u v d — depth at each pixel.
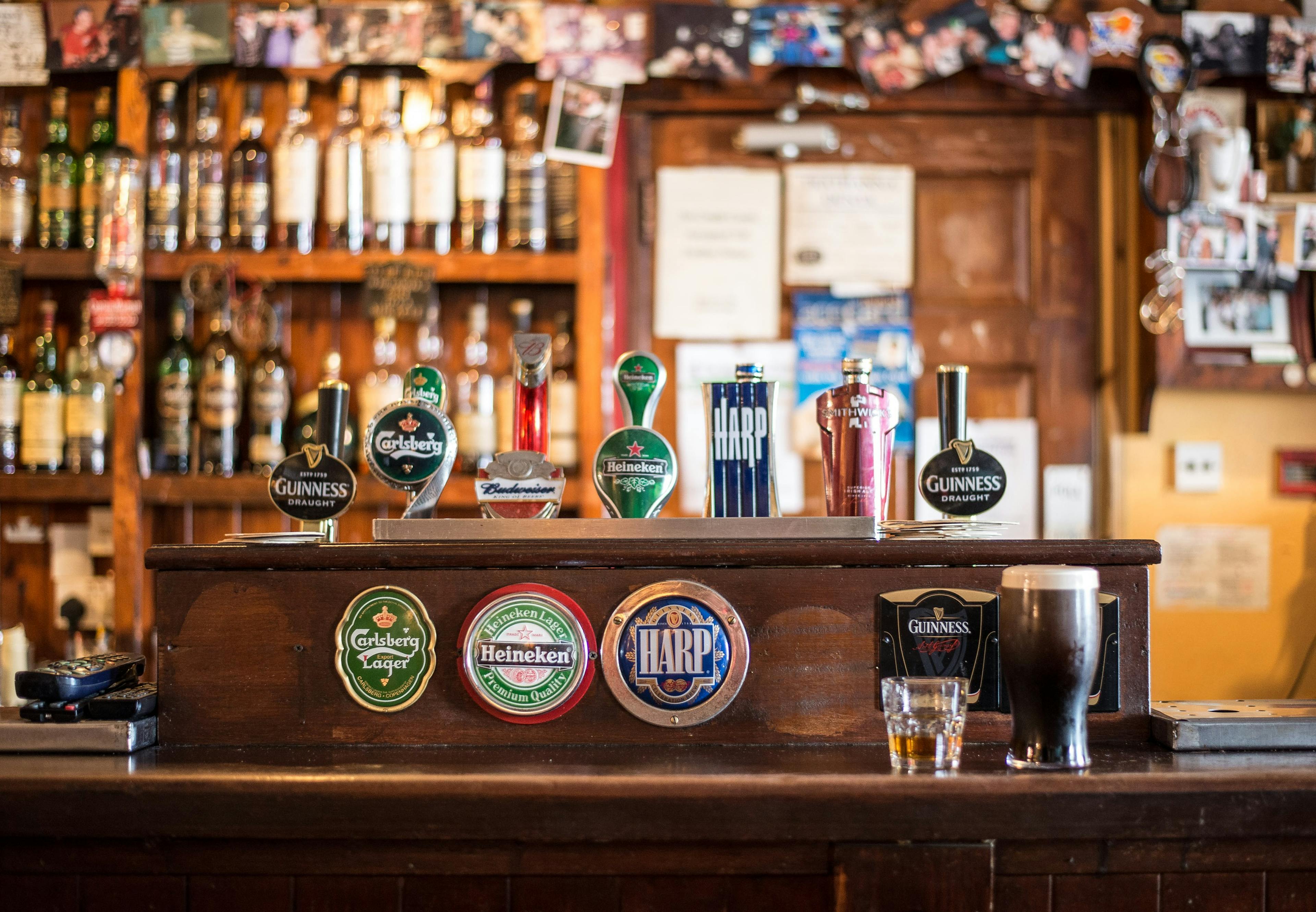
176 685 1.20
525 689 1.18
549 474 1.27
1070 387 2.64
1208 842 1.07
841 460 1.28
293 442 2.45
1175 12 2.46
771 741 1.18
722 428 1.28
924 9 2.43
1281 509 2.63
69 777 1.05
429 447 1.31
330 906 1.07
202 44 2.39
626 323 2.63
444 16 2.38
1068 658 1.05
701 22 2.41
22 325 2.51
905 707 1.08
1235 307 2.53
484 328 2.46
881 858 1.04
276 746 1.18
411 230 2.41
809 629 1.19
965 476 1.31
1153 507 2.63
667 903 1.06
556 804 1.03
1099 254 2.64
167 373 2.39
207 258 2.36
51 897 1.07
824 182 2.63
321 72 2.43
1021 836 1.03
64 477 2.35
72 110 2.51
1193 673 2.61
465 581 1.19
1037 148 2.63
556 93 2.39
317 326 2.52
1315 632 2.62
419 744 1.18
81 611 2.41
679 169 2.63
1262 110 2.55
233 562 1.20
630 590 1.19
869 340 2.62
